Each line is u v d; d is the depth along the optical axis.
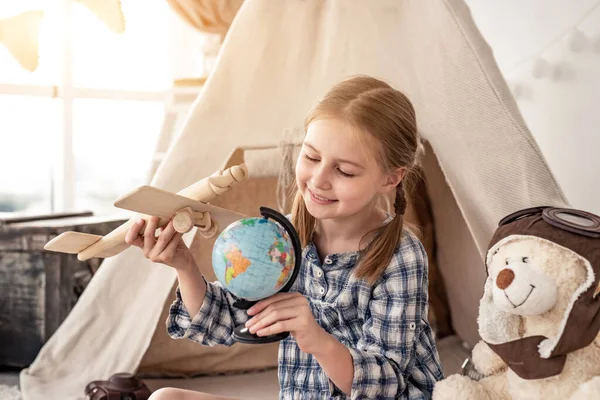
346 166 1.06
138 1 3.07
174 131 2.57
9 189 2.96
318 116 1.09
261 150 1.84
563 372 1.12
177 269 1.15
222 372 1.98
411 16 1.73
